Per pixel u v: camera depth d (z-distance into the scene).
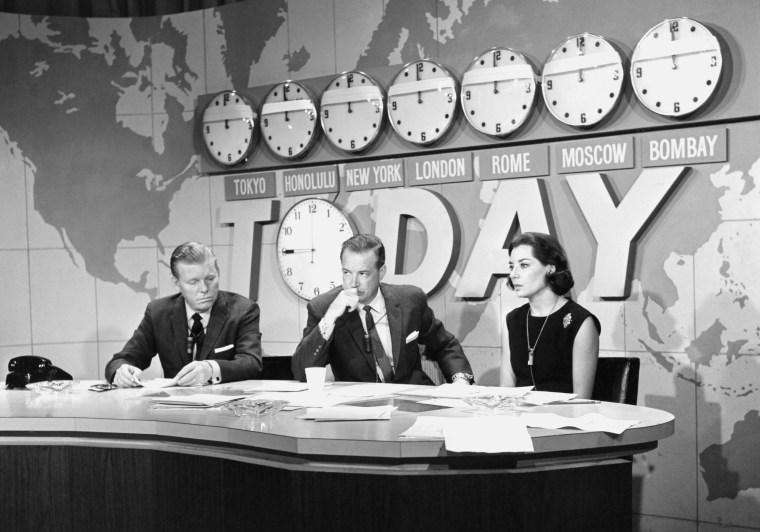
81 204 5.41
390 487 2.18
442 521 2.15
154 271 5.46
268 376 3.84
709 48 3.87
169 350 3.62
